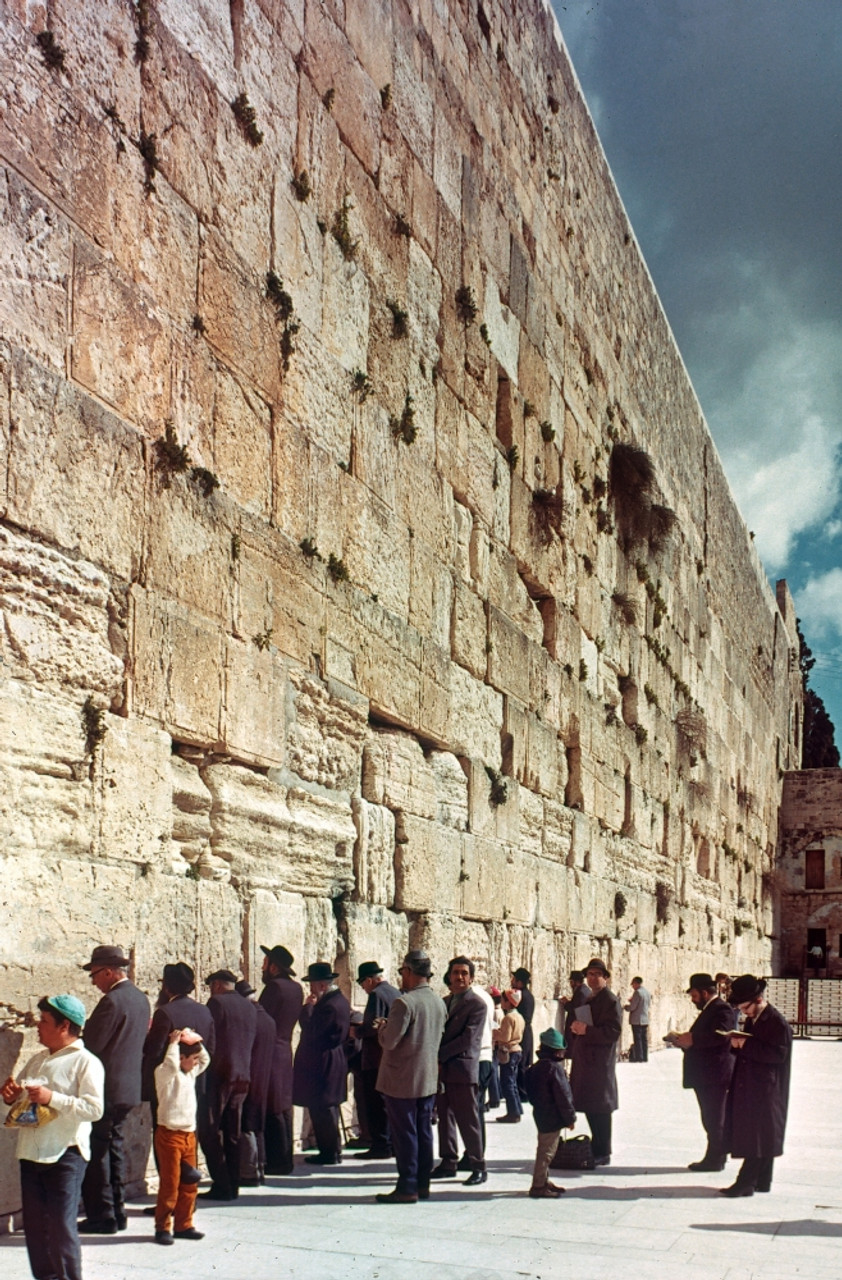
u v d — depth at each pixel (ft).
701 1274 24.23
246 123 36.88
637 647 79.36
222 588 34.50
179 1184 25.45
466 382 53.11
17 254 27.58
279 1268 23.47
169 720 31.91
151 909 30.60
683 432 95.71
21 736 26.78
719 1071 36.78
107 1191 25.76
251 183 37.11
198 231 34.32
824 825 146.61
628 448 75.10
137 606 30.83
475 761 52.11
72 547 28.81
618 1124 48.21
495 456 56.13
